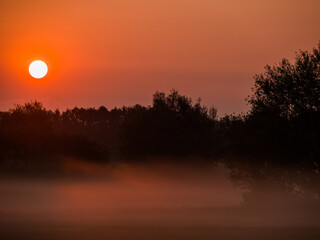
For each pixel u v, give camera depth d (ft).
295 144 227.20
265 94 246.68
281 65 247.50
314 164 229.25
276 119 234.79
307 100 237.04
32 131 358.64
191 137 380.17
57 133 372.17
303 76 240.32
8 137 352.69
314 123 230.48
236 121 243.40
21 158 351.67
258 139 231.50
